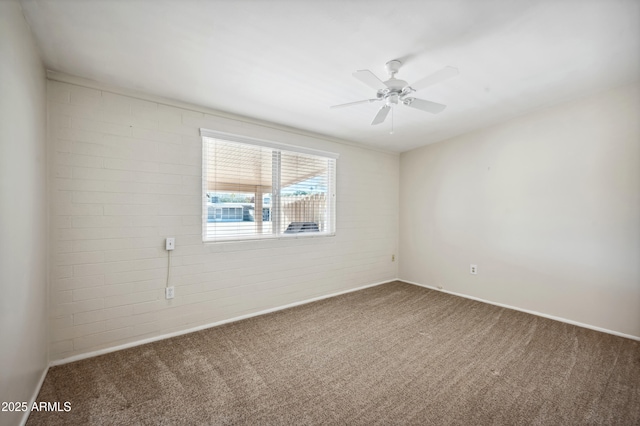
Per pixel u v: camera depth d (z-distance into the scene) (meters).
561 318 3.10
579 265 2.98
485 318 3.18
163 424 1.60
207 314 2.89
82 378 2.01
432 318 3.18
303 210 3.72
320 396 1.85
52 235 2.15
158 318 2.62
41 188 1.96
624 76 2.51
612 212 2.78
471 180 3.88
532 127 3.29
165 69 2.17
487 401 1.81
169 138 2.67
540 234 3.26
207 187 2.95
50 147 2.14
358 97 2.71
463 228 3.98
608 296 2.81
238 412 1.70
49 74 2.13
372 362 2.26
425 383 1.99
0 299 1.27
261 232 3.32
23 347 1.57
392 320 3.12
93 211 2.31
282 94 2.63
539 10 1.66
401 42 1.92
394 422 1.63
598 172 2.86
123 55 1.98
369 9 1.60
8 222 1.36
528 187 3.34
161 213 2.63
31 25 1.66
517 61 2.21
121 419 1.63
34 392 1.77
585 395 1.87
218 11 1.58
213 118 2.93
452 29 1.80
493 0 1.57
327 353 2.40
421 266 4.54
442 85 2.61
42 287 1.97
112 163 2.39
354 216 4.26
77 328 2.26
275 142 3.39
